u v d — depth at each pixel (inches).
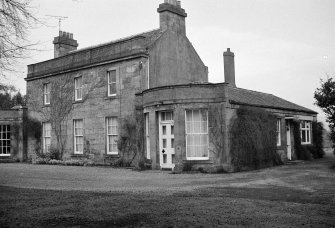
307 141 1168.2
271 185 534.0
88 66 1041.5
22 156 1249.4
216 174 713.0
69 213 342.3
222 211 345.4
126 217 323.6
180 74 1040.2
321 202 393.1
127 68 948.6
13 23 370.6
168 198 417.4
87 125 1048.8
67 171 815.1
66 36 1315.2
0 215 337.1
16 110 1279.5
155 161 821.2
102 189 509.0
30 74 1246.9
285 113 1032.2
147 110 844.6
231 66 1151.6
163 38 991.6
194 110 783.1
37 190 492.1
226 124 760.3
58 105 1144.8
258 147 818.2
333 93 764.6
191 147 779.4
